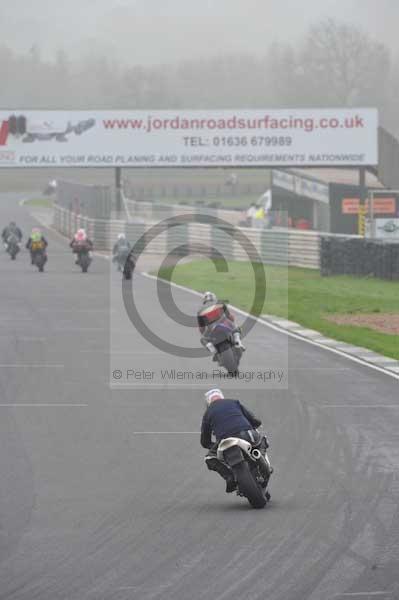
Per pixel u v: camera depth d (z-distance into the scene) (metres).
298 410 65.25
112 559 35.03
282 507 42.09
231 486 43.44
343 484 46.03
